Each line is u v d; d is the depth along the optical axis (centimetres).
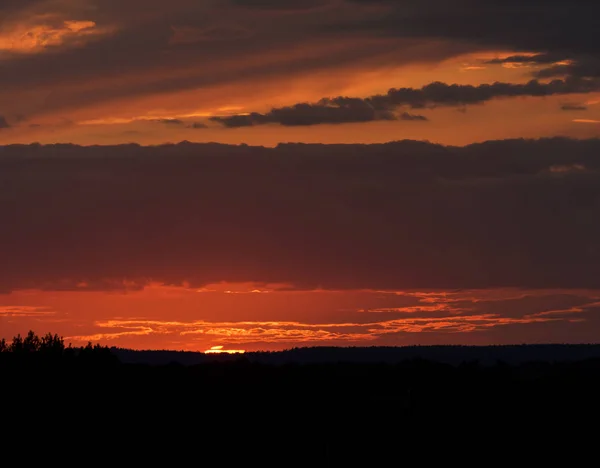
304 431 14000
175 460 12488
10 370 14675
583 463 12612
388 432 13962
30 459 12081
